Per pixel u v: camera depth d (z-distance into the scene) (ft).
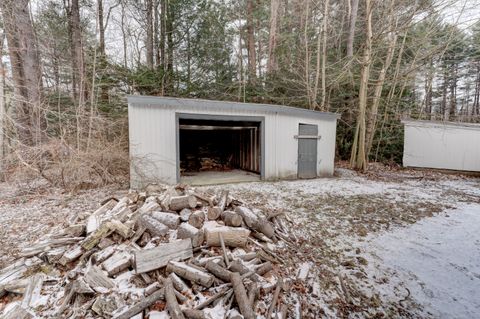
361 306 7.34
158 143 19.99
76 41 30.01
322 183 23.72
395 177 27.25
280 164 25.25
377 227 12.94
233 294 6.73
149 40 38.32
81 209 14.15
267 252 9.45
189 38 37.32
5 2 21.70
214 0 36.58
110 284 6.87
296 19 38.09
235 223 9.83
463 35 28.09
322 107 31.78
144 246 8.46
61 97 26.12
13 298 6.82
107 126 21.88
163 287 6.65
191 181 24.54
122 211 10.46
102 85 28.12
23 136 19.81
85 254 8.09
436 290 8.08
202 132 38.96
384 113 34.58
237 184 23.08
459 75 46.70
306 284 8.20
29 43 23.59
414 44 28.94
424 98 39.83
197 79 37.60
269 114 24.23
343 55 36.55
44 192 17.75
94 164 17.88
